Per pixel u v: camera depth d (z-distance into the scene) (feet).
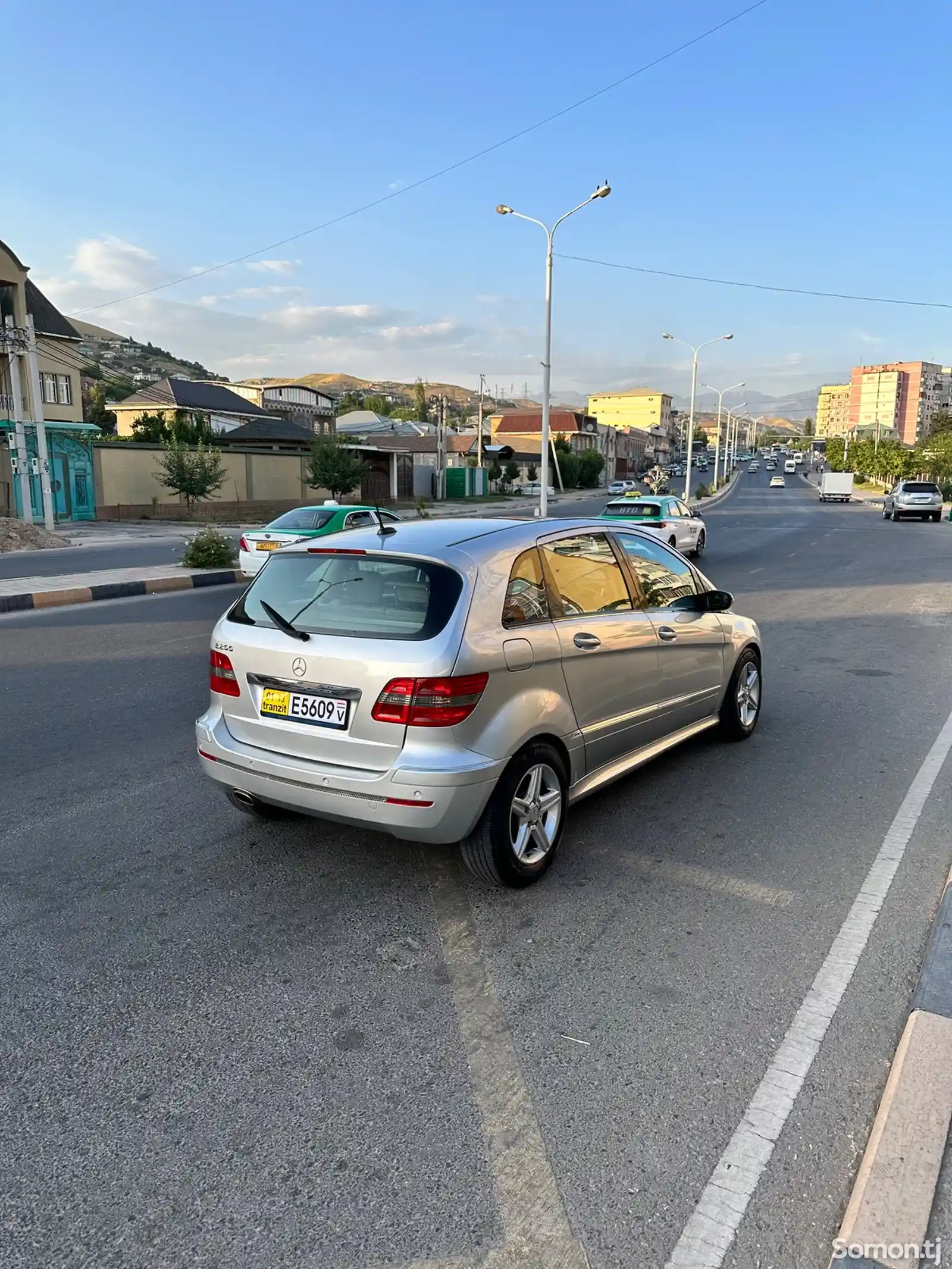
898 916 11.71
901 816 15.15
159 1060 8.83
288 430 153.89
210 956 10.74
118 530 92.53
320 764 11.68
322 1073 8.63
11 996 9.91
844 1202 7.04
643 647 14.62
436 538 12.47
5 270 99.86
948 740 19.51
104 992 9.99
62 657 29.12
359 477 129.49
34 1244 6.70
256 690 12.29
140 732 20.35
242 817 15.15
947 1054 8.47
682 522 60.39
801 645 31.04
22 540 70.59
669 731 16.24
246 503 121.80
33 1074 8.63
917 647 30.50
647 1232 6.77
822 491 196.34
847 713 21.84
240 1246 6.68
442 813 10.93
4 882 12.70
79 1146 7.70
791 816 15.19
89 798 16.11
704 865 13.24
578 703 13.00
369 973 10.37
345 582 12.21
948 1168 7.12
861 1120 7.93
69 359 123.34
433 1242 6.68
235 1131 7.86
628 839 14.19
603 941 11.08
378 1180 7.29
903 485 114.21
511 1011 9.64
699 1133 7.80
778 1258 6.53
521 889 12.42
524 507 156.87
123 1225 6.87
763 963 10.58
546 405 93.81
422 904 12.03
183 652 30.09
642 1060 8.80
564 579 13.47
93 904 12.02
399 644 11.08
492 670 11.27
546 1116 8.02
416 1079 8.55
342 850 13.79
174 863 13.34
